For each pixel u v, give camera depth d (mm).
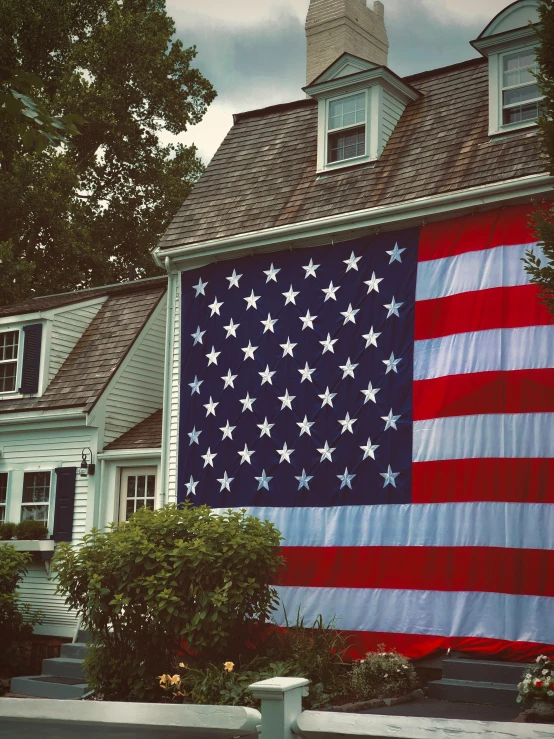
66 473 17297
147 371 18625
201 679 11312
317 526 13695
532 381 12195
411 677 11531
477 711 10398
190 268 16188
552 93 9531
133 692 11719
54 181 28328
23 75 6203
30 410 17922
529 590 11695
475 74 15102
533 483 11938
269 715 4219
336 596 13258
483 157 13562
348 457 13617
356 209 14188
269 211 15406
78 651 15289
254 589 12008
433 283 13367
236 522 12602
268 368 14766
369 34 19312
